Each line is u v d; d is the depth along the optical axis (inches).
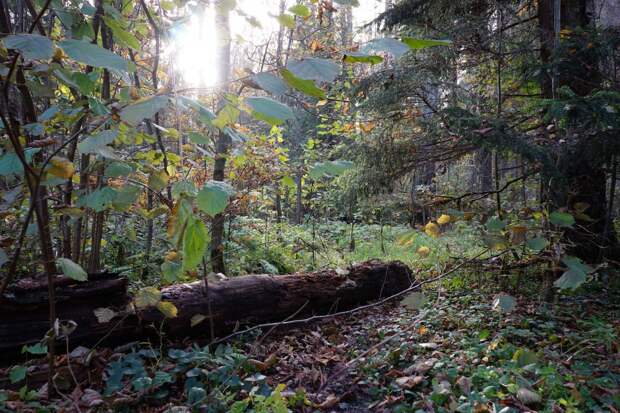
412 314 171.9
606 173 214.7
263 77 50.6
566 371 112.9
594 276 197.0
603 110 148.0
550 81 197.5
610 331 130.7
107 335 117.0
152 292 103.9
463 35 211.0
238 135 74.8
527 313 164.4
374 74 229.5
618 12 258.8
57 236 133.0
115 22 82.0
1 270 126.8
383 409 106.4
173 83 90.1
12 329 109.0
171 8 102.7
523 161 199.9
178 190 69.0
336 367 129.8
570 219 118.7
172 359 121.2
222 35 88.0
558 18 187.0
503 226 124.5
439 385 107.7
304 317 167.9
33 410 92.1
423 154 235.1
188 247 58.1
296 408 108.3
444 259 246.1
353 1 74.4
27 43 43.7
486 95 242.5
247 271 214.7
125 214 190.9
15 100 107.5
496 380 107.9
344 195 266.1
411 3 239.8
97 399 98.7
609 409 95.9
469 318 158.4
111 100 104.7
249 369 121.6
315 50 159.9
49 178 77.0
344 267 194.5
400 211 274.1
